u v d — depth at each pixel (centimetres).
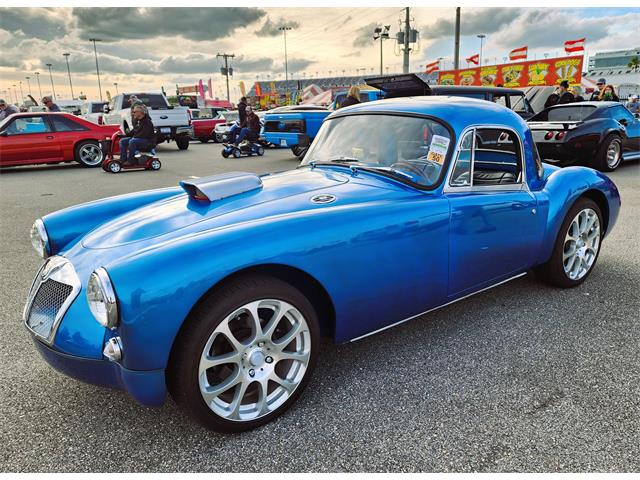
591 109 931
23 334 317
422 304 272
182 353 195
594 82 3083
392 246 246
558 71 2206
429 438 211
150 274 186
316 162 326
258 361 213
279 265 213
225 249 199
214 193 264
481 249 291
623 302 349
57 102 4025
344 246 229
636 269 416
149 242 224
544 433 212
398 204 254
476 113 298
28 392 251
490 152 323
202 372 200
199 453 205
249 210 245
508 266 318
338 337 245
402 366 270
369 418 225
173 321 188
